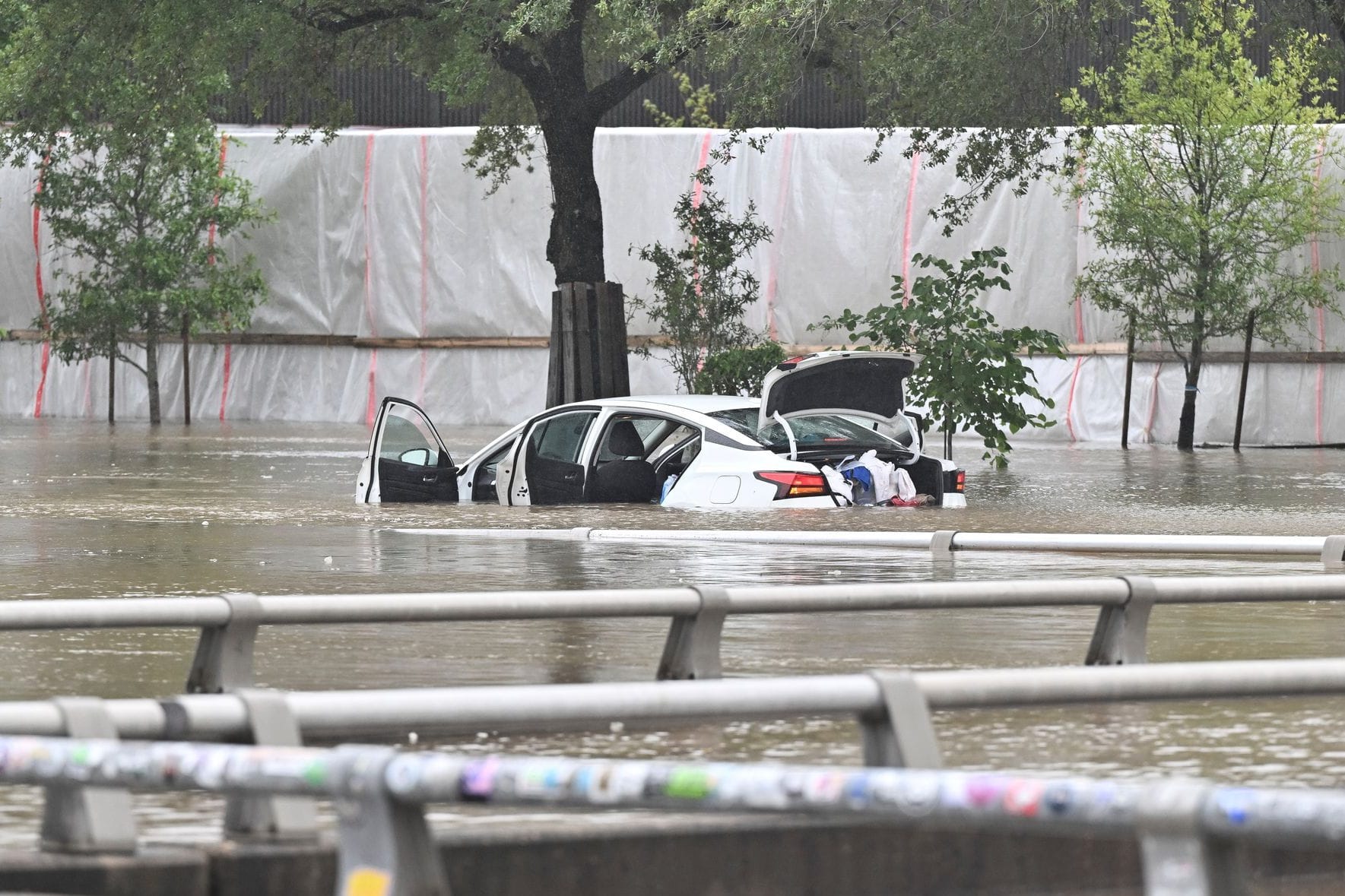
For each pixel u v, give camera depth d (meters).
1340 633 25.64
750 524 45.00
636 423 56.81
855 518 46.84
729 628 25.98
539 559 36.56
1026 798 8.68
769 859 13.08
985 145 81.44
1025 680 13.63
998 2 68.50
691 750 17.06
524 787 9.52
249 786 10.26
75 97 84.50
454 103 83.81
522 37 87.06
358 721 13.07
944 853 13.32
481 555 37.62
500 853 12.48
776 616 27.52
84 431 110.50
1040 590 19.50
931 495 52.16
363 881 10.09
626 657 23.00
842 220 116.38
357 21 86.88
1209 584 20.23
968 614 27.81
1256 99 97.06
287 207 129.25
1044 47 73.62
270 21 81.56
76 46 83.44
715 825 13.01
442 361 126.31
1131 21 110.19
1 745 11.20
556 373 86.19
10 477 66.12
